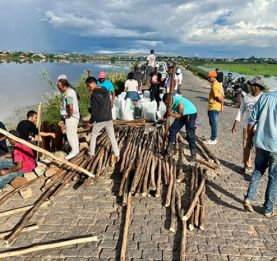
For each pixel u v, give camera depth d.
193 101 17.22
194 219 4.77
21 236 4.43
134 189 5.54
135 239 4.35
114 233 4.50
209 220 4.88
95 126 6.64
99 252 4.08
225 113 14.30
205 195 5.71
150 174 6.10
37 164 6.65
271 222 4.88
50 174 6.36
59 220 4.83
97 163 6.78
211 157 7.55
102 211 5.11
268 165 5.05
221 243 4.30
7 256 4.00
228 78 21.16
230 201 5.52
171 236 4.45
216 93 8.48
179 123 7.18
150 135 9.06
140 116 11.57
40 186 5.99
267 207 4.97
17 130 6.23
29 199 5.53
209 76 8.61
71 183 6.12
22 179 6.10
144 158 6.77
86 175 6.28
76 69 46.12
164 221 4.82
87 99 13.01
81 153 7.34
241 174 6.77
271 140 4.76
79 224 4.72
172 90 7.02
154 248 4.17
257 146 4.93
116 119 11.02
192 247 4.20
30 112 6.54
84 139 8.34
